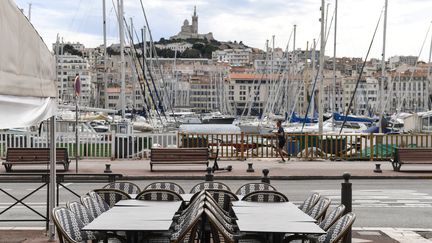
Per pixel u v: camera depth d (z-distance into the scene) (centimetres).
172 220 785
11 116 664
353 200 1767
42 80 823
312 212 906
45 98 852
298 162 2908
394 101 11612
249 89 16462
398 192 1961
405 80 12000
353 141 3562
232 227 822
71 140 3003
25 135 2980
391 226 1342
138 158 3006
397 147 2781
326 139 3066
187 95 14662
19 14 686
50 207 1109
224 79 14325
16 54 672
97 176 1155
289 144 3216
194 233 709
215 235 714
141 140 3023
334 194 1875
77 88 2223
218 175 2352
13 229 1222
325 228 784
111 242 848
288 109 8444
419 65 14675
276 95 8181
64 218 748
